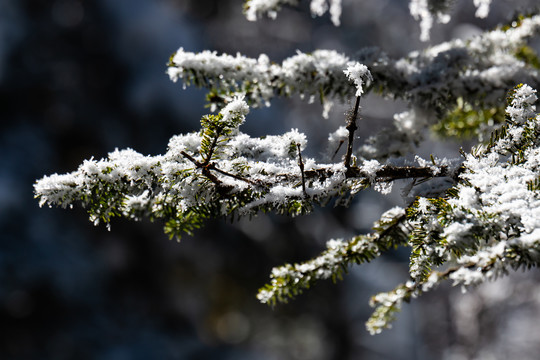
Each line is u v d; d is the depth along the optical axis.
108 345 7.70
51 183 0.98
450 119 1.82
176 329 9.05
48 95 9.24
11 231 7.84
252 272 10.02
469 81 1.59
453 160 1.10
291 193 0.99
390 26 13.26
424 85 1.57
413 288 1.32
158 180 0.99
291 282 1.24
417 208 0.96
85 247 8.52
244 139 1.07
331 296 10.27
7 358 6.99
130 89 9.51
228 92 1.51
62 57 9.45
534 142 1.01
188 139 1.02
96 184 0.99
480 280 1.12
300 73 1.52
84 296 8.01
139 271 9.07
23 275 7.54
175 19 10.73
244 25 12.73
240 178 0.96
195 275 9.73
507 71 1.60
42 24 9.44
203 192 0.99
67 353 7.35
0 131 8.67
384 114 9.80
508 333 6.14
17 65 9.16
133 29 9.79
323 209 9.70
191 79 1.49
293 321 10.57
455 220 0.87
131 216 1.16
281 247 9.84
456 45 1.71
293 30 13.38
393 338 8.89
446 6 1.88
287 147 1.06
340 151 2.40
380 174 1.05
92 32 9.64
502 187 0.90
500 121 1.75
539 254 0.84
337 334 10.08
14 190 8.07
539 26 1.70
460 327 6.89
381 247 1.22
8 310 7.31
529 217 0.83
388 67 1.56
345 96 1.53
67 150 9.25
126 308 8.48
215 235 9.64
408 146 1.61
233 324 10.55
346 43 13.44
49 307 7.62
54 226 8.31
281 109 10.74
